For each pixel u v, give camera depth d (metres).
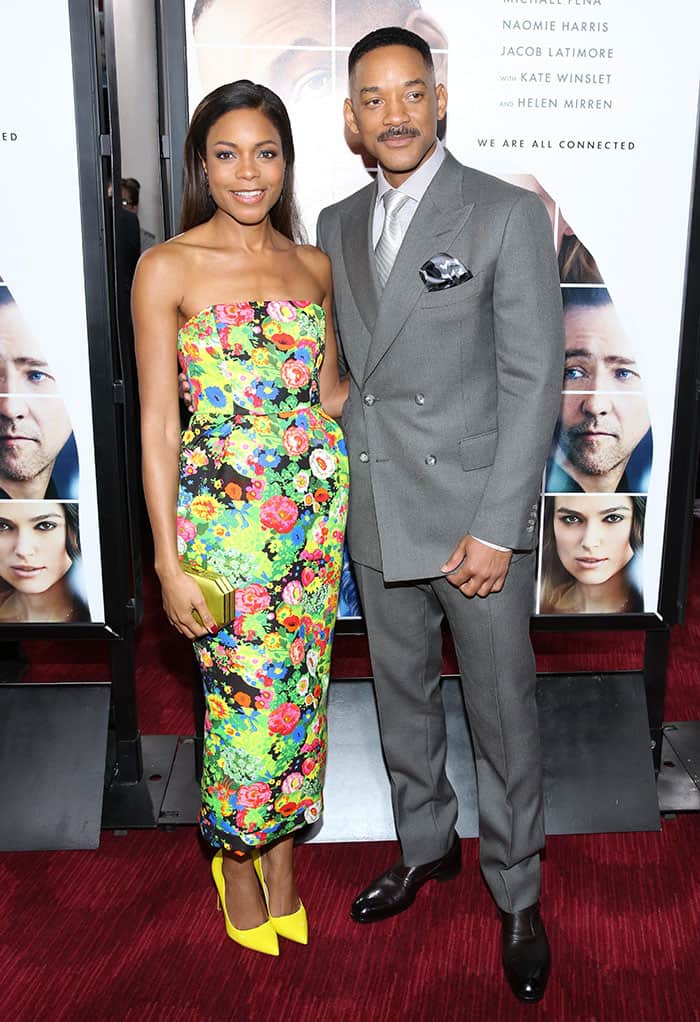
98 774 2.33
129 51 4.75
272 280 1.70
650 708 2.44
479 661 1.80
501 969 1.89
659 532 2.24
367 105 1.61
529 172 2.02
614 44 1.98
